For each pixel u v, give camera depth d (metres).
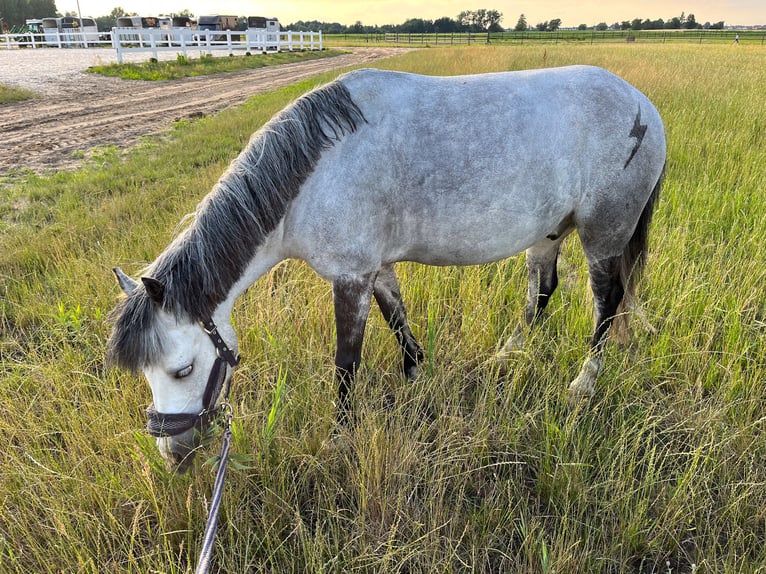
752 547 2.09
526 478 2.54
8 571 2.03
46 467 2.35
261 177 2.26
